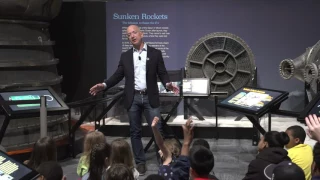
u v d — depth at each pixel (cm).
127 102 565
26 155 598
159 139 375
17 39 608
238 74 791
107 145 375
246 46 785
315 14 799
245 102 475
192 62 798
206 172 305
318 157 270
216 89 796
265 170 337
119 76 575
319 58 695
